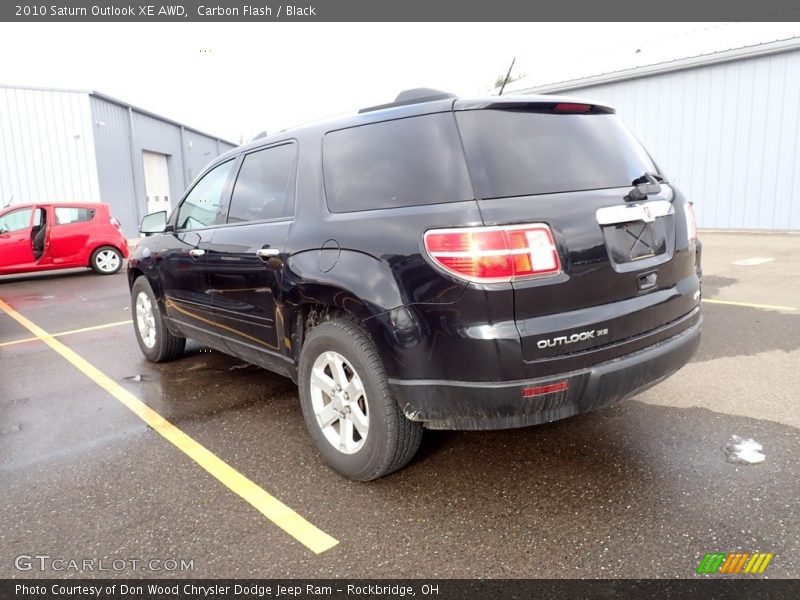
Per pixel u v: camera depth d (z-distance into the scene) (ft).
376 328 8.75
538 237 7.96
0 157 58.18
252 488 9.71
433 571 7.48
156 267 15.67
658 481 9.29
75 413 13.34
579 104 9.49
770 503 8.50
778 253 33.53
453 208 8.16
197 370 16.31
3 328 23.56
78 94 61.16
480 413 8.18
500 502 8.96
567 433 11.21
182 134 95.35
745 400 12.35
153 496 9.55
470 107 8.73
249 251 11.54
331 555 7.89
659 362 8.99
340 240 9.43
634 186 9.38
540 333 7.93
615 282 8.60
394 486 9.59
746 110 45.47
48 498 9.57
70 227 38.99
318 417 10.25
